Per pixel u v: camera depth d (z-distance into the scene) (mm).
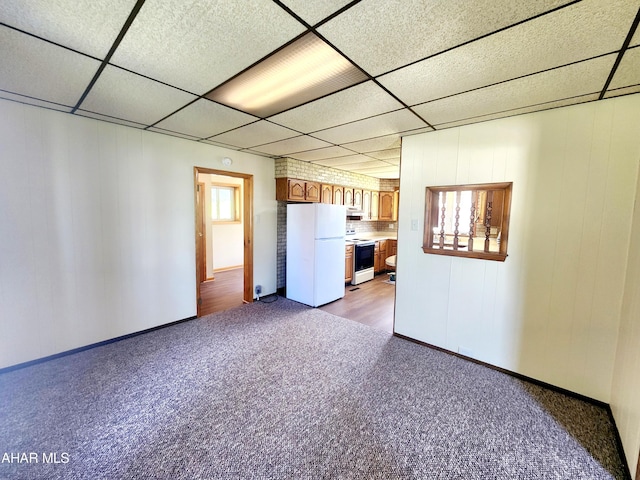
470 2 1095
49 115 2436
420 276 2967
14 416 1869
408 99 2039
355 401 2084
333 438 1740
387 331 3338
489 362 2574
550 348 2264
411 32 1298
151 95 2062
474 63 1546
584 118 2047
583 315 2121
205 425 1826
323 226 4246
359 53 1480
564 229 2158
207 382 2287
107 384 2236
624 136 1927
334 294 4539
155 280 3236
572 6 1089
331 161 4570
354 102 2113
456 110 2230
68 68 1680
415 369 2521
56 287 2576
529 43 1347
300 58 1546
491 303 2531
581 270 2111
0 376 2311
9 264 2338
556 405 2072
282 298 4590
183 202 3406
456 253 2680
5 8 1154
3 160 2264
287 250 4516
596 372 2086
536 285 2301
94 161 2709
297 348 2889
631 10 1092
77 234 2660
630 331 1750
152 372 2414
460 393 2193
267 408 1994
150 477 1465
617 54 1408
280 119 2525
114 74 1747
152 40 1395
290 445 1682
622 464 1594
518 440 1750
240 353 2770
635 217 1862
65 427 1781
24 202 2375
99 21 1253
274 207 4570
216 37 1365
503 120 2381
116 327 2971
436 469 1545
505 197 2404
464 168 2605
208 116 2498
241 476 1480
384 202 6938
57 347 2611
